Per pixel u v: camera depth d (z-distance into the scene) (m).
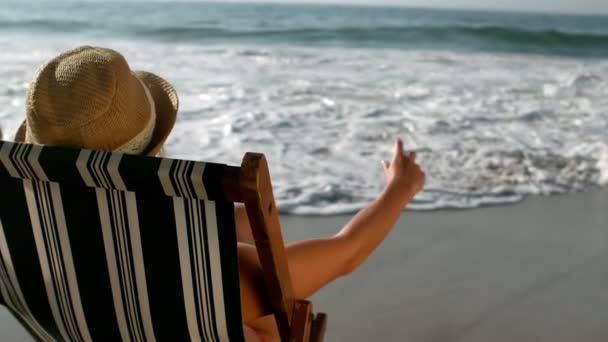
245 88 9.79
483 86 11.15
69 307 1.34
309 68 13.14
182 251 1.14
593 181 5.40
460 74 13.00
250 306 1.26
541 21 47.59
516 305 3.19
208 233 1.09
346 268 1.50
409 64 14.61
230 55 15.47
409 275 3.52
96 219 1.15
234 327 1.23
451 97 9.66
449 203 4.76
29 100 1.13
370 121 7.46
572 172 5.63
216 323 1.23
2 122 6.75
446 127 7.26
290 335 1.36
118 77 1.13
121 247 1.17
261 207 1.01
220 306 1.20
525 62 16.44
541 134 7.05
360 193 4.91
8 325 2.93
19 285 1.36
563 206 4.79
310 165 5.60
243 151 5.94
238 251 1.24
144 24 24.91
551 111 8.58
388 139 6.61
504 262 3.73
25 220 1.21
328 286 3.38
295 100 8.81
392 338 2.87
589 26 40.16
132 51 15.90
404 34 22.05
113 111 1.11
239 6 53.09
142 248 1.16
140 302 1.25
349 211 4.53
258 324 1.57
